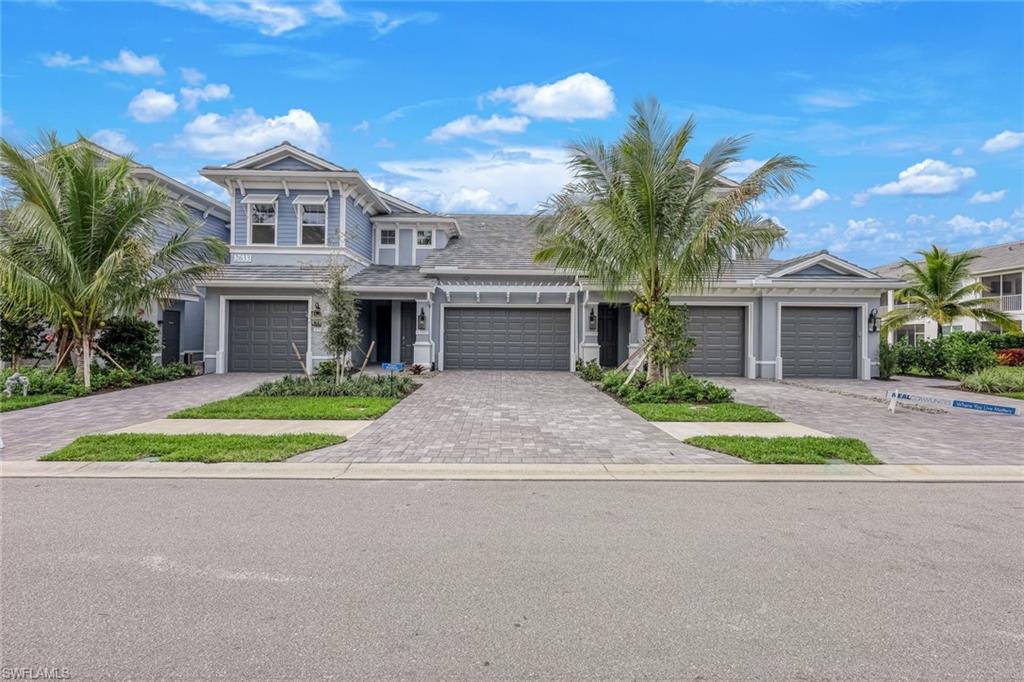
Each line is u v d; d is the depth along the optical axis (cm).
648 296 1352
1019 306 3067
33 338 1540
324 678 279
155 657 296
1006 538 474
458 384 1572
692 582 388
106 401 1208
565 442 827
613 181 1260
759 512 538
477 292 1992
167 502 554
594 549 444
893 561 425
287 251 1966
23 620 332
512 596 366
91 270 1393
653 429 929
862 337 1875
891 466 710
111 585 376
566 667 290
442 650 305
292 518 510
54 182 1371
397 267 2236
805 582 389
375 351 2242
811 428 955
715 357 1925
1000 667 293
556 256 1470
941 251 2533
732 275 1870
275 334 1920
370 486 616
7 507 535
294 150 1955
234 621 332
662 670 288
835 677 284
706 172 1223
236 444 766
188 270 1534
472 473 671
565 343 2048
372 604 354
